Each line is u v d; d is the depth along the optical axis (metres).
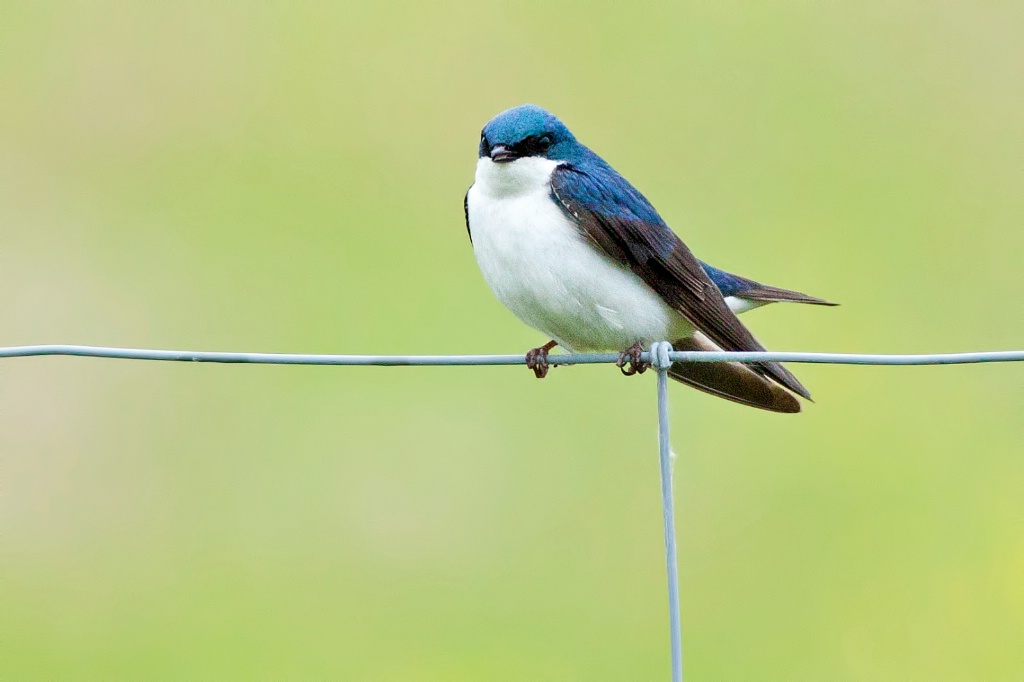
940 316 12.69
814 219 13.59
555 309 7.94
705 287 8.10
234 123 15.04
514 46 15.59
